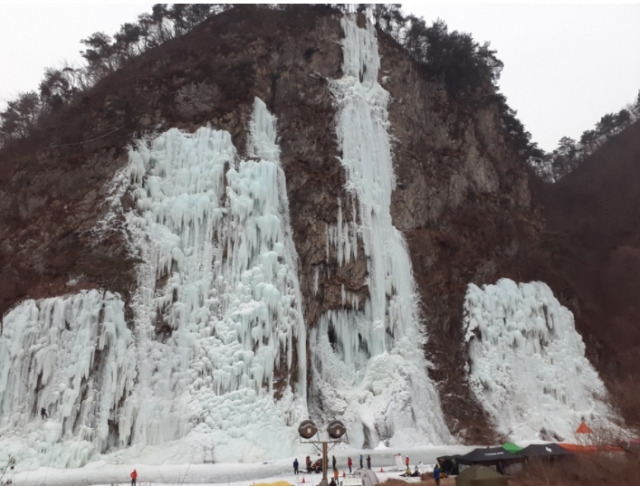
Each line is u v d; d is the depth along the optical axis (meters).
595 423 47.94
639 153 87.25
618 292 67.62
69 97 64.75
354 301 51.78
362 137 59.44
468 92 73.12
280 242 47.53
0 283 42.56
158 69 58.53
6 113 63.84
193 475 32.06
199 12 73.75
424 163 63.88
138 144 49.72
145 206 46.66
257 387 40.88
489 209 65.94
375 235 54.59
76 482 30.48
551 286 62.31
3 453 34.09
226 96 55.75
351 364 50.91
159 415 38.59
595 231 75.00
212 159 48.41
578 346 56.88
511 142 75.69
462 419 49.47
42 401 36.50
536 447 29.34
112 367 38.28
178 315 42.62
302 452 40.72
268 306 43.81
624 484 22.20
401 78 67.38
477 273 58.44
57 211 46.94
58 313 38.84
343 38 65.56
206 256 44.81
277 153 55.59
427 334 53.38
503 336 54.34
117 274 42.44
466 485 21.55
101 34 70.31
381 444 45.00
